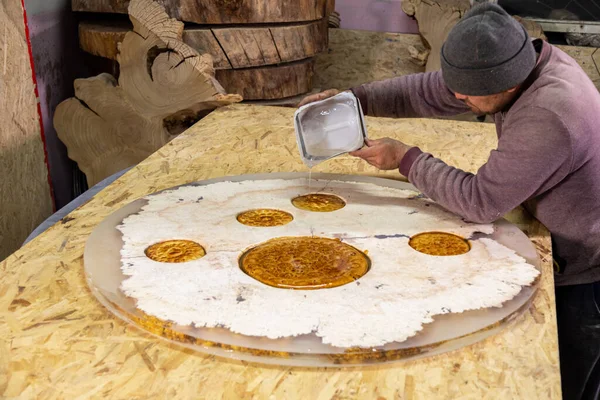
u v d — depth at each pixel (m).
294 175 2.31
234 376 1.27
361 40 4.65
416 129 2.85
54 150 3.96
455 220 1.95
